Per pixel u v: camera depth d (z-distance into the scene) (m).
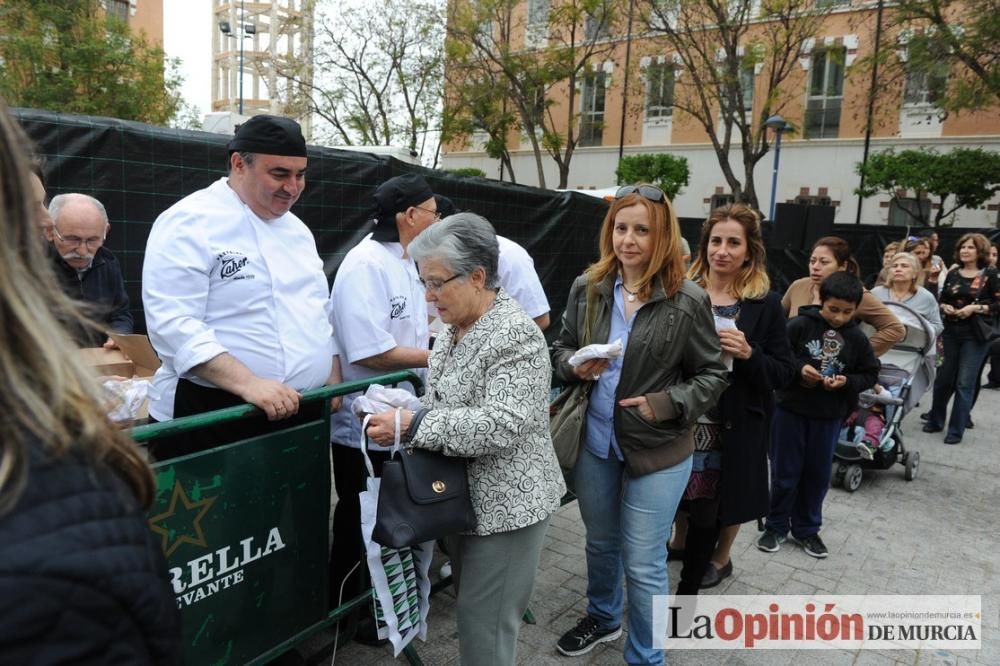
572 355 2.70
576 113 26.66
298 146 2.29
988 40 15.73
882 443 5.06
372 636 2.88
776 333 2.97
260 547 2.12
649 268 2.45
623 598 3.36
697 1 19.02
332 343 2.61
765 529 4.11
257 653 2.17
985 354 6.38
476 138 30.98
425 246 1.97
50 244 3.09
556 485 2.11
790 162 23.86
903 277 5.70
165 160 3.68
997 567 3.89
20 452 0.63
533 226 7.09
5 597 0.57
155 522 1.81
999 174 18.16
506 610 2.08
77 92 19.00
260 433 2.28
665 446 2.49
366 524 2.11
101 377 0.79
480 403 1.97
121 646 0.64
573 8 22.30
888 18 19.58
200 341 2.09
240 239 2.30
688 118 23.16
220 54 39.06
